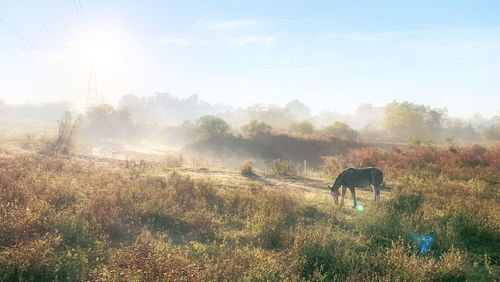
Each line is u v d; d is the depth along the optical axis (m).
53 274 4.27
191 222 7.18
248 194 10.03
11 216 5.60
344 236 6.61
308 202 9.87
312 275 4.89
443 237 6.71
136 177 12.12
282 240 6.32
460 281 5.05
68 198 7.91
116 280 3.79
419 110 71.81
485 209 8.53
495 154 18.50
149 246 4.86
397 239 6.55
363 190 13.08
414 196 10.01
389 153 20.39
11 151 17.64
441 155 19.36
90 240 5.44
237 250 5.43
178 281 3.85
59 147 21.09
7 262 4.20
